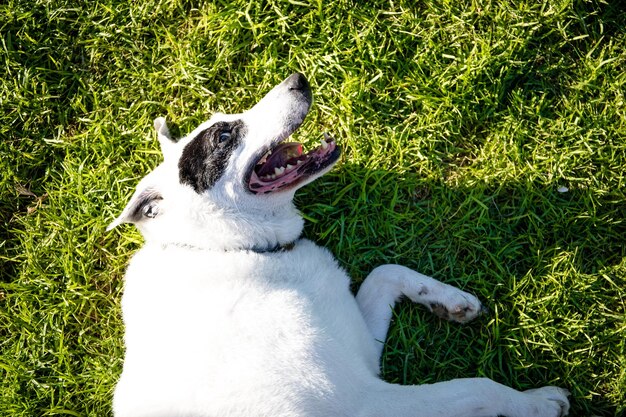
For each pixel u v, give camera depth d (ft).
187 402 3.27
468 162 4.05
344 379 3.33
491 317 3.85
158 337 3.40
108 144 4.17
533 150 4.00
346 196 4.04
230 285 3.45
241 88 4.17
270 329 3.35
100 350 4.05
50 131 4.26
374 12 4.13
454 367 3.85
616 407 3.74
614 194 3.92
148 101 4.20
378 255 3.98
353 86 4.07
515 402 3.51
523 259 3.92
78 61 4.30
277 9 4.15
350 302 3.66
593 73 4.00
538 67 4.07
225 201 3.54
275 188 3.56
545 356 3.81
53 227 4.16
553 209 3.92
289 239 3.70
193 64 4.19
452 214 3.98
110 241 4.13
